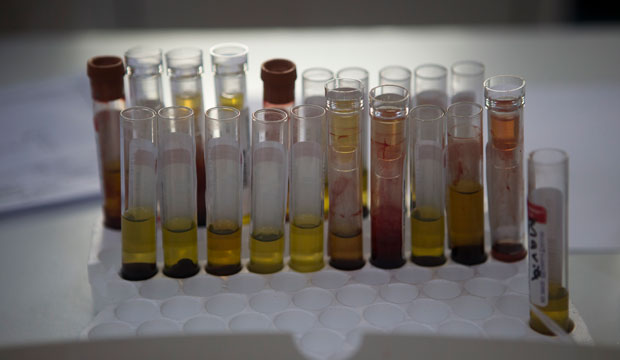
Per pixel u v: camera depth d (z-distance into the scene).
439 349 0.71
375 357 0.71
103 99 0.93
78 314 0.87
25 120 1.35
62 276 0.95
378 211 0.86
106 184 0.96
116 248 0.93
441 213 0.86
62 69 1.53
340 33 1.69
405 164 0.85
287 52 1.57
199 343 0.72
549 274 0.74
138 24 2.44
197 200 0.95
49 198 1.12
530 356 0.70
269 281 0.85
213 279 0.86
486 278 0.85
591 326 0.81
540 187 0.72
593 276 0.91
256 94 1.34
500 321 0.78
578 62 1.54
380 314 0.80
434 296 0.83
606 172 1.20
